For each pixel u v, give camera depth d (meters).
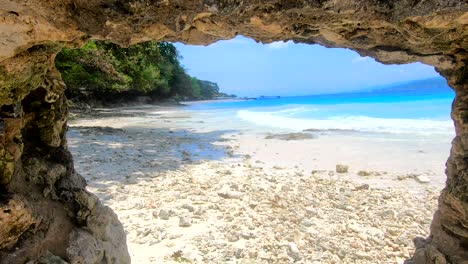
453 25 2.98
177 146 16.81
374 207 8.78
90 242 3.97
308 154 14.73
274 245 6.78
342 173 11.89
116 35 3.12
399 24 3.04
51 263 3.45
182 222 7.63
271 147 16.39
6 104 3.28
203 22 3.25
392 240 7.05
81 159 13.02
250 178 11.20
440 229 4.33
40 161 3.84
